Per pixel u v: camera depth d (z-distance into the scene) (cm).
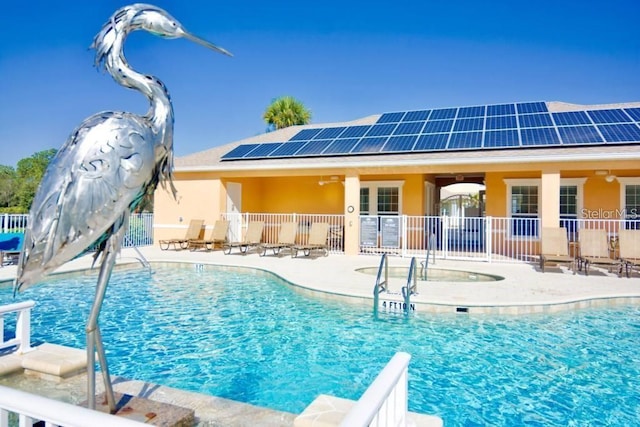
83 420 168
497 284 912
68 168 257
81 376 448
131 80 297
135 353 582
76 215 252
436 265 1220
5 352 481
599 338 636
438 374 516
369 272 1152
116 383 424
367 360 558
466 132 1489
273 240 1834
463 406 440
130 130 276
